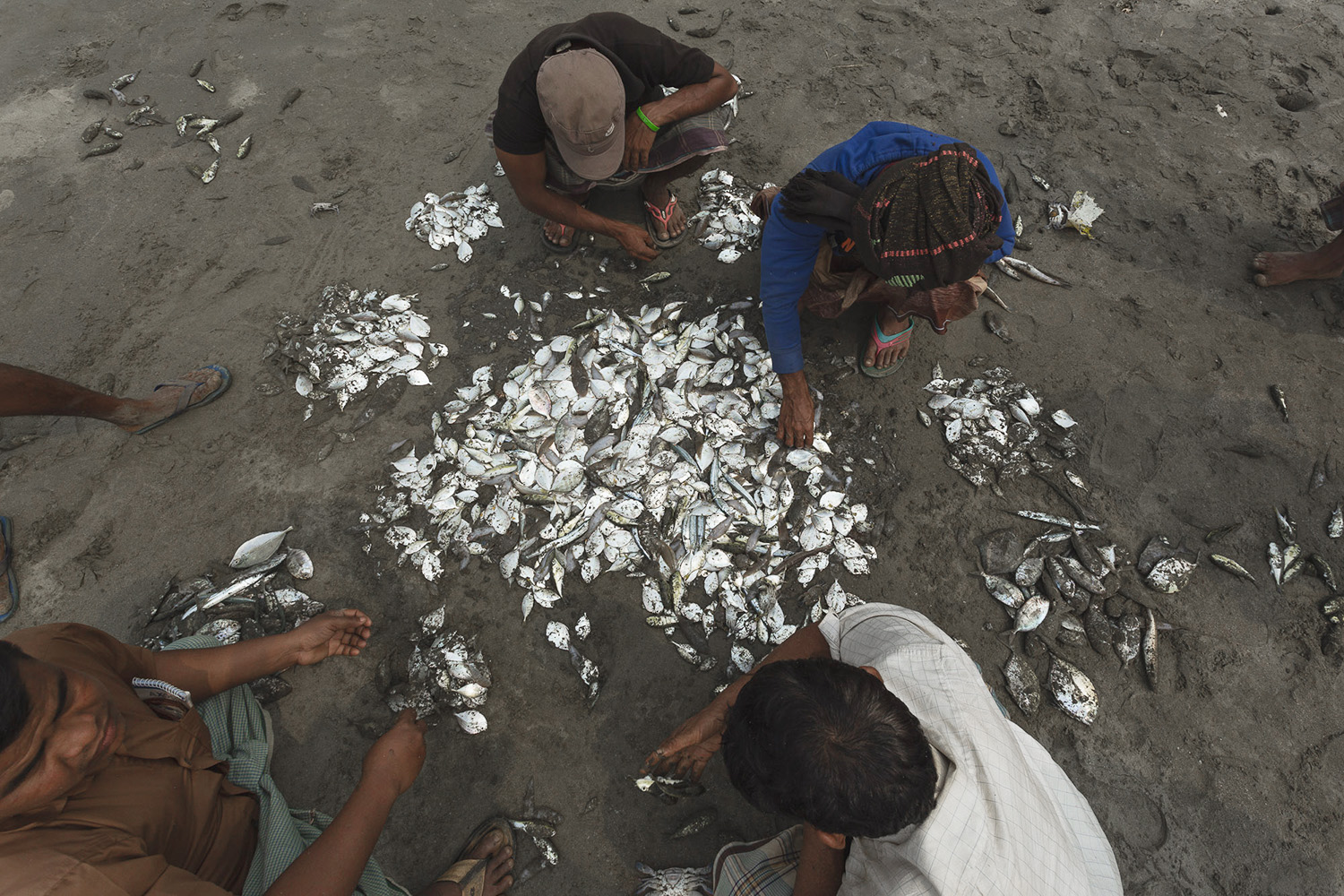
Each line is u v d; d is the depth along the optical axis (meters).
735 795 2.22
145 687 1.81
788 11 4.09
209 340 3.09
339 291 3.21
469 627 2.49
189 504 2.72
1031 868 1.31
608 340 3.02
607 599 2.52
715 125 2.91
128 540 2.66
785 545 2.60
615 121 2.35
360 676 2.41
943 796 1.29
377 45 4.03
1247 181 3.42
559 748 2.30
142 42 4.09
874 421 2.83
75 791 1.44
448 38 4.05
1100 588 2.49
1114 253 3.24
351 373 2.98
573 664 2.43
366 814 1.73
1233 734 2.27
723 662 2.42
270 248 3.34
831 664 1.31
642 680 2.40
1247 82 3.74
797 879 1.66
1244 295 3.11
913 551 2.60
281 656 2.21
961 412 2.83
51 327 3.14
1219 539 2.58
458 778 2.26
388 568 2.59
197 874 1.66
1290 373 2.91
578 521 2.63
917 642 1.54
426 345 3.06
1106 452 2.76
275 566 2.58
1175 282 3.15
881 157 1.95
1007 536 2.60
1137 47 3.90
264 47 4.04
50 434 2.86
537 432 2.81
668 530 2.61
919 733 1.26
